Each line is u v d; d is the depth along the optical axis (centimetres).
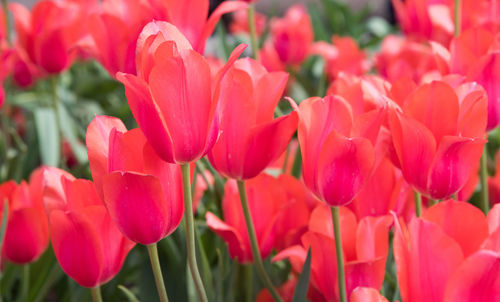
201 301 76
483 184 94
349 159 74
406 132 75
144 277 90
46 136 145
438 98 75
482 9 112
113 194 72
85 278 78
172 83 69
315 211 81
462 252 68
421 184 76
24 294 99
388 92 80
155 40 70
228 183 88
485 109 75
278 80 79
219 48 170
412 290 67
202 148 72
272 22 235
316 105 75
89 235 76
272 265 96
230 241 88
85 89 200
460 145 75
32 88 220
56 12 124
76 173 119
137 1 89
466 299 65
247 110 77
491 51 87
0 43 161
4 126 158
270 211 88
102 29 90
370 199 83
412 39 157
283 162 115
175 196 73
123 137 72
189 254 75
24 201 94
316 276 81
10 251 94
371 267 77
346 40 173
